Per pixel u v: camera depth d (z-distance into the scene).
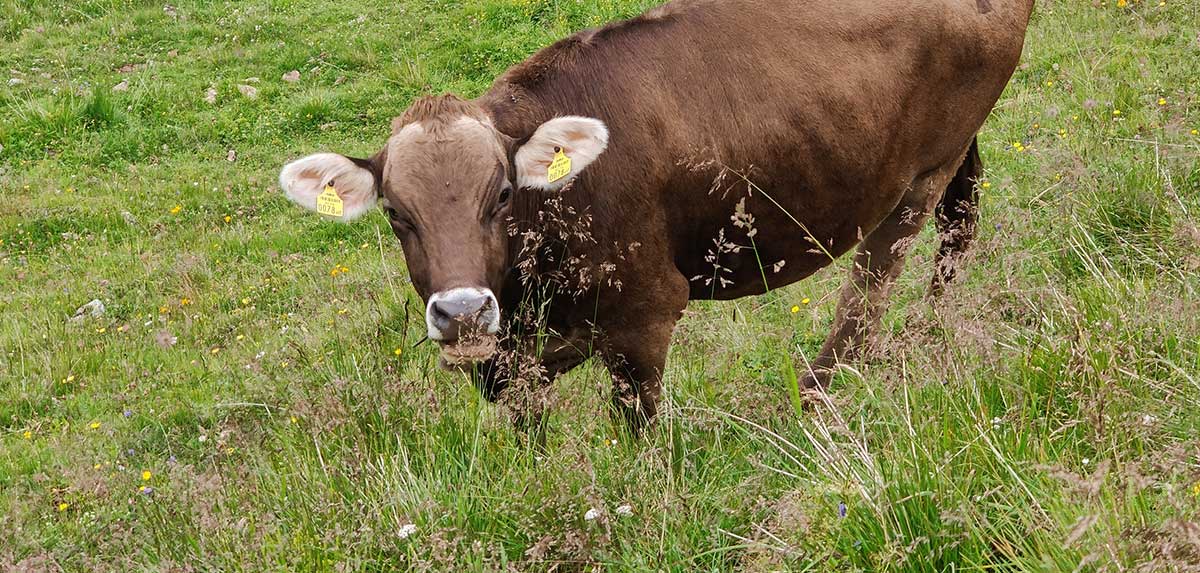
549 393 5.05
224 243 10.62
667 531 4.25
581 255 5.09
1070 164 6.77
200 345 8.50
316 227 10.82
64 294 9.76
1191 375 4.29
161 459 6.27
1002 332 4.67
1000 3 6.17
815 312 5.86
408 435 5.12
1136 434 3.90
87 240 11.07
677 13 5.47
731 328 6.04
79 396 7.79
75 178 12.38
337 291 8.99
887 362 5.05
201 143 13.10
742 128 5.36
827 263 6.09
